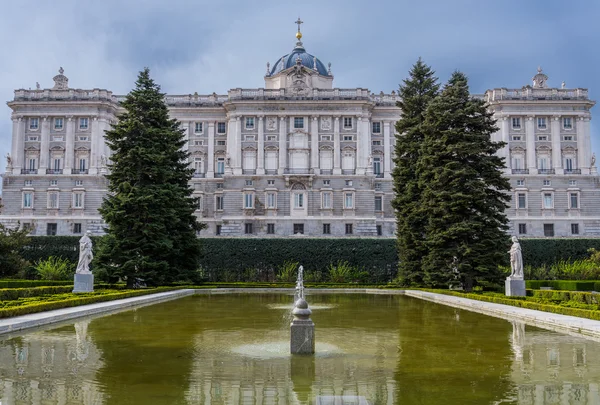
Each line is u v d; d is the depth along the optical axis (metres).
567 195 86.19
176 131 54.34
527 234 85.38
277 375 13.04
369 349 16.41
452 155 42.97
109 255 42.22
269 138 85.94
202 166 89.69
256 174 84.00
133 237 43.22
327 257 58.75
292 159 85.56
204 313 26.77
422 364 14.26
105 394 11.28
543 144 87.56
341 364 14.28
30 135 86.75
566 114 87.31
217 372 13.33
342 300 36.88
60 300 26.55
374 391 11.60
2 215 84.31
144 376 12.86
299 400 11.00
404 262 49.84
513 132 87.75
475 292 37.72
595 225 85.81
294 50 101.62
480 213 41.97
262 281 58.44
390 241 59.09
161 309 28.89
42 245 57.91
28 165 86.62
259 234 82.38
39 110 86.62
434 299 37.53
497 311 26.59
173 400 10.94
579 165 87.25
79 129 86.94
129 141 45.75
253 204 83.19
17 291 28.73
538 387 11.88
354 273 56.88
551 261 60.66
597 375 12.97
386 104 89.25
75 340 17.81
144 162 45.16
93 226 83.81
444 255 42.16
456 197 41.44
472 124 43.97
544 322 22.38
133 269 42.31
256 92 86.88
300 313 15.82
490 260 40.28
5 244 47.06
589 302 27.52
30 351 15.80
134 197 43.09
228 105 86.69
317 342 17.69
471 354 15.57
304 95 86.44
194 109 90.00
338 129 86.06
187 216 50.66
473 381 12.43
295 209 83.25
